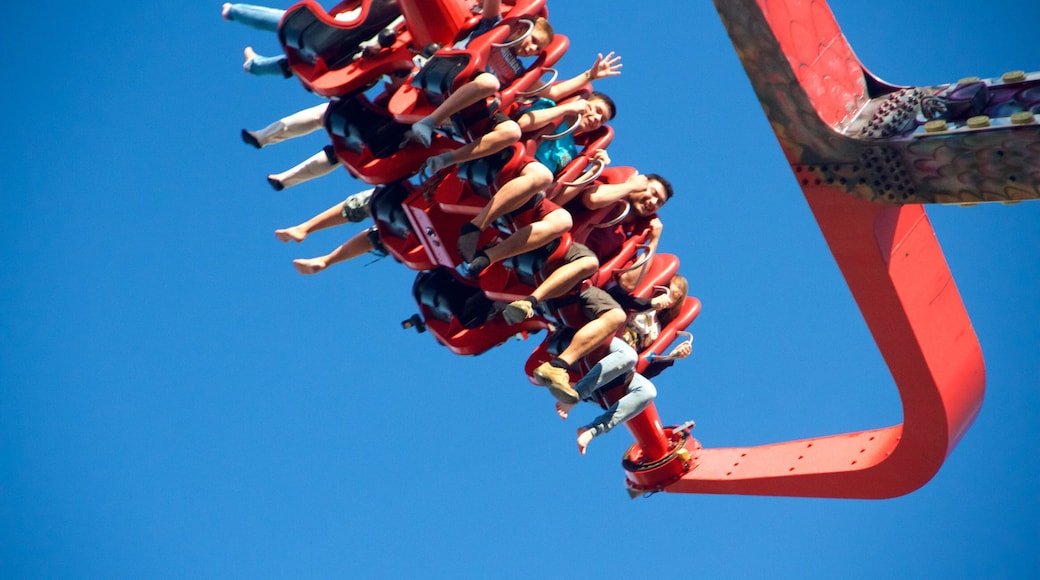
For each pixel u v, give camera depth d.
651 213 23.30
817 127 18.09
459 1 21.81
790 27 17.64
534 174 20.89
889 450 24.52
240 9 24.03
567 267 21.39
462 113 20.83
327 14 22.45
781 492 26.17
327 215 25.64
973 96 17.27
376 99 23.50
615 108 23.31
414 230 23.16
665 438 26.80
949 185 17.38
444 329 24.16
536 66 21.50
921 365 21.42
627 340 23.42
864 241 19.19
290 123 24.75
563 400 21.58
